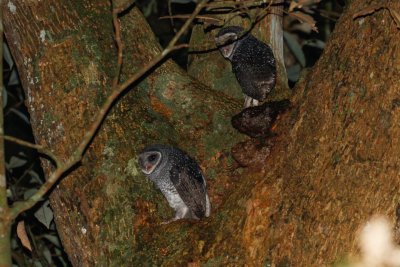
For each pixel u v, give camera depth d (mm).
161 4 14422
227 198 7387
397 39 6414
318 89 6879
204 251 7008
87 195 7617
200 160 8453
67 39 8039
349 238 6223
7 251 5816
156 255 7250
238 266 6715
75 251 7668
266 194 6848
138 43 8656
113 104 8023
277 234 6617
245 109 7891
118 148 7828
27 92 8102
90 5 8352
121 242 7453
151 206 7750
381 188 6215
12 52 8328
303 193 6594
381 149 6289
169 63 8867
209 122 8555
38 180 11469
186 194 8094
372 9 6301
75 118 7812
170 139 8398
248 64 8859
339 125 6562
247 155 7395
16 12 8117
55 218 7863
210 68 9633
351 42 6738
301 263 6410
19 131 12414
